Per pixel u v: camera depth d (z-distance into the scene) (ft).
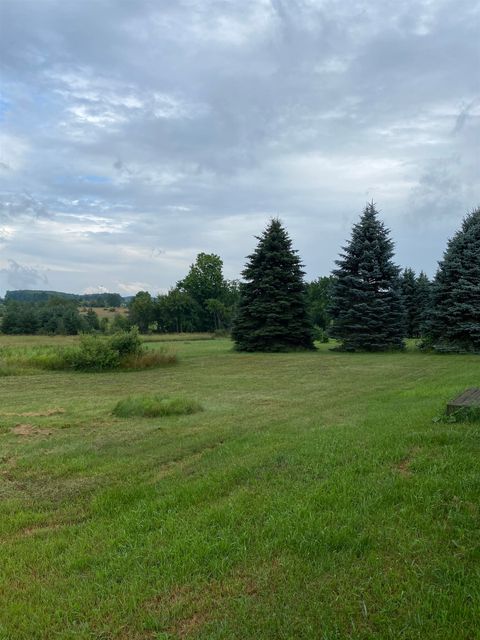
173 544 12.42
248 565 11.33
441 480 14.99
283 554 11.66
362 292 106.32
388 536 12.12
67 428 30.45
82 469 20.75
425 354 96.37
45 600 10.56
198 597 10.29
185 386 54.80
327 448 20.08
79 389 54.24
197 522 13.58
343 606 9.61
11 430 30.01
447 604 9.48
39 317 231.50
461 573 10.39
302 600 9.89
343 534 12.21
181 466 20.42
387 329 106.01
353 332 107.65
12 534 14.33
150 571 11.30
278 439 23.62
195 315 285.84
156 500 15.85
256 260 119.14
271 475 17.29
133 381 61.31
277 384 54.49
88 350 73.77
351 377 60.03
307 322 118.11
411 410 28.89
